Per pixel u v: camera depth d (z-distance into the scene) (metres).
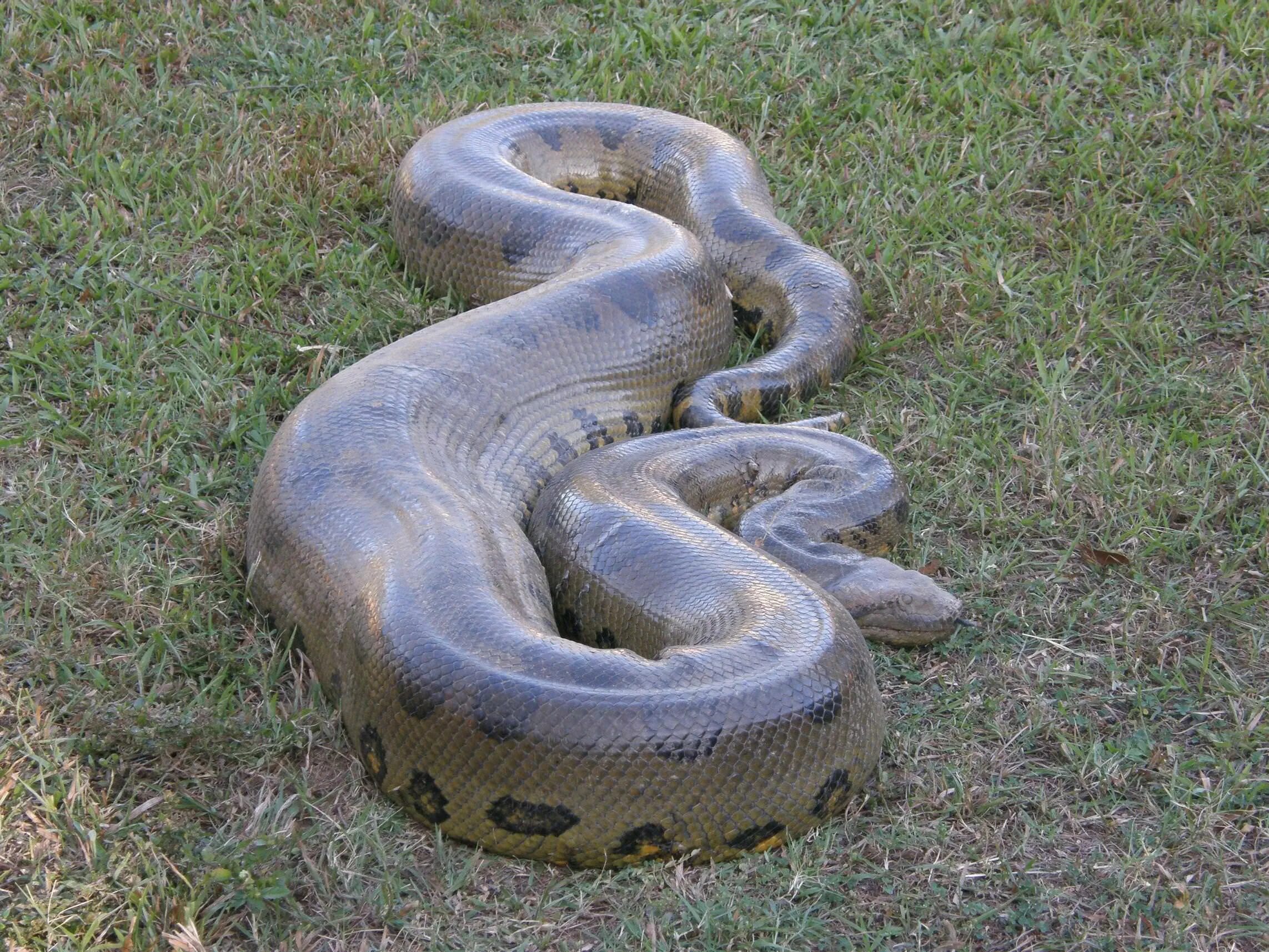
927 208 13.37
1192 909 6.74
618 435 10.88
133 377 10.56
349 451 8.79
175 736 7.34
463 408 9.78
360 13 16.14
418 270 12.60
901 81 15.57
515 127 14.07
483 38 16.20
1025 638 8.77
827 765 7.01
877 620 8.68
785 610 7.64
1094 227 13.14
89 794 7.11
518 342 10.43
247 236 12.55
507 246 12.10
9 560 8.70
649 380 11.12
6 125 13.26
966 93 15.03
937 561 9.51
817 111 15.19
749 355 12.27
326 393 9.47
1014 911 6.77
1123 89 15.09
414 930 6.54
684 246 11.71
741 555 8.37
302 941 6.43
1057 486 10.02
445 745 6.80
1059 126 14.66
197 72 14.88
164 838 6.78
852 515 9.54
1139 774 7.63
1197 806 7.36
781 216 13.52
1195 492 9.95
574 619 8.66
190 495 9.48
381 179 13.67
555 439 10.41
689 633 7.85
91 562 8.70
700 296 11.54
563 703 6.65
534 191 12.55
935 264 12.81
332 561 8.04
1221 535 9.63
